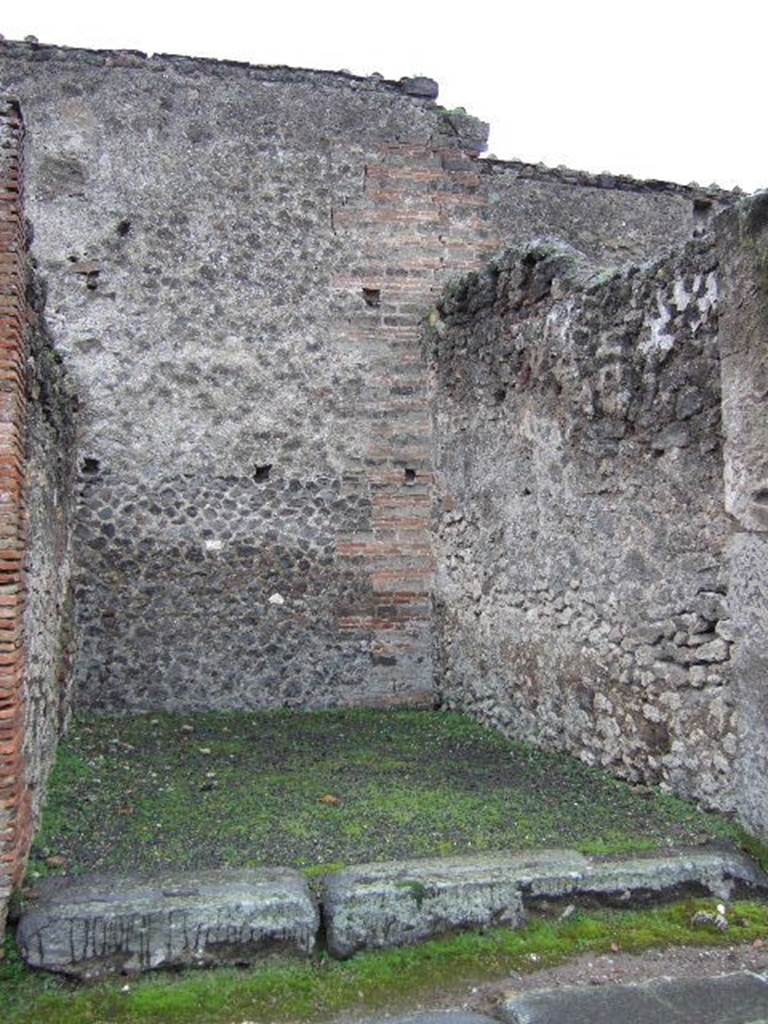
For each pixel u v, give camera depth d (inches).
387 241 336.5
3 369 143.8
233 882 150.6
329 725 288.4
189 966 138.6
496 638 275.6
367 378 331.6
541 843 172.2
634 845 169.8
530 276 255.9
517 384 263.7
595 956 145.6
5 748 139.6
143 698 303.7
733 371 179.9
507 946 146.4
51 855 163.0
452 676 308.5
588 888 155.0
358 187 335.3
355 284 332.8
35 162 310.8
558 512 240.8
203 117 324.5
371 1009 132.4
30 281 170.2
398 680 323.0
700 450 189.8
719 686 184.4
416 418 332.8
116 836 175.5
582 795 202.7
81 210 313.4
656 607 202.2
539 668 249.6
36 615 179.0
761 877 163.2
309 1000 134.0
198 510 314.2
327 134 334.0
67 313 309.7
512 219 349.1
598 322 223.3
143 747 251.9
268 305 325.7
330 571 322.7
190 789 208.8
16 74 312.3
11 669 140.2
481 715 285.7
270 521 319.6
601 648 221.1
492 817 187.3
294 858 165.0
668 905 157.4
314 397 326.6
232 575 314.8
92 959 136.1
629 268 213.9
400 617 325.1
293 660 316.8
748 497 175.9
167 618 308.2
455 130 345.4
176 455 314.3
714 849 168.4
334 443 327.0
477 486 290.5
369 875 153.4
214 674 310.2
